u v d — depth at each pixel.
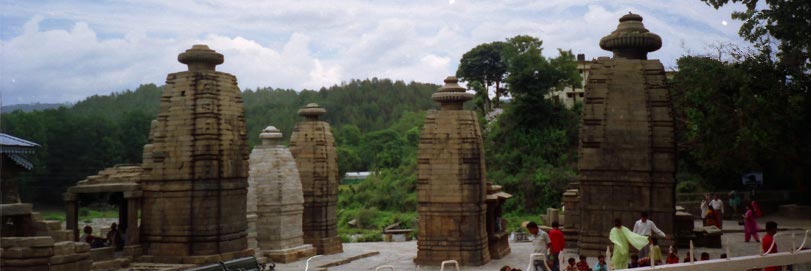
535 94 60.03
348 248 35.81
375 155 101.75
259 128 134.38
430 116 27.66
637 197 24.03
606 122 24.52
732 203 39.50
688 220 25.12
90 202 26.17
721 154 36.31
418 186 27.41
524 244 35.75
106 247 23.31
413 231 46.59
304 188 33.06
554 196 55.41
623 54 25.08
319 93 168.50
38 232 19.30
